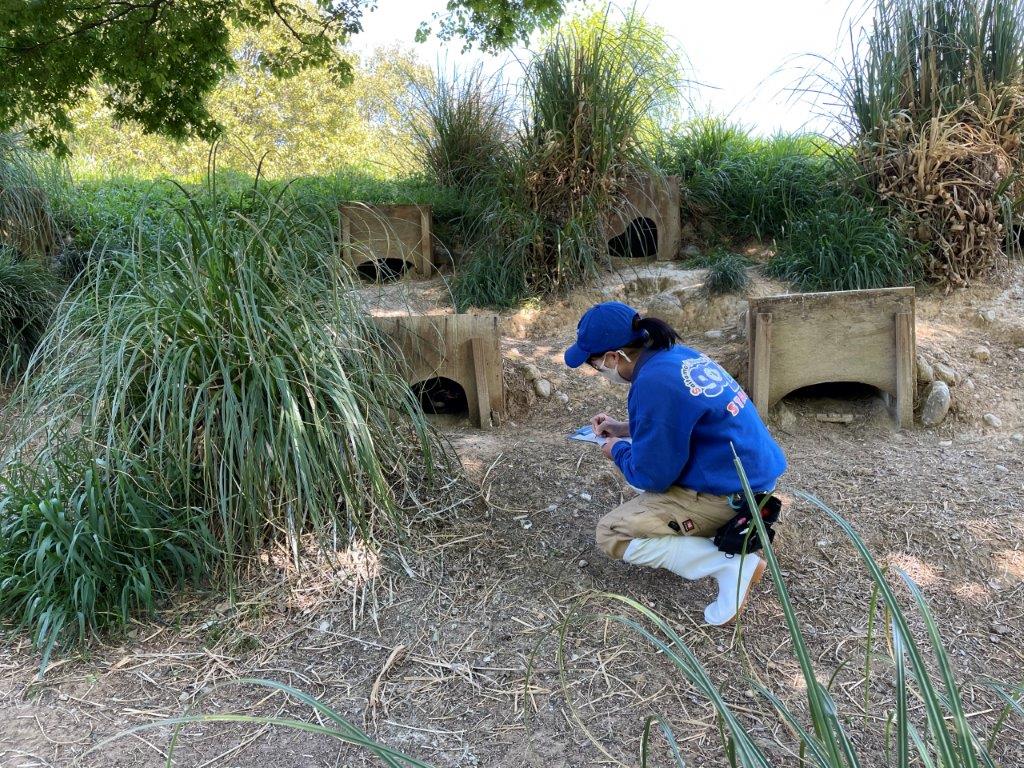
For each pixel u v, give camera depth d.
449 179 7.59
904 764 1.32
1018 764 2.12
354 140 25.34
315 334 3.14
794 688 2.42
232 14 5.66
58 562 2.66
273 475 2.95
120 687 2.45
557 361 4.85
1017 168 5.21
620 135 5.60
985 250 5.06
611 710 2.34
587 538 3.21
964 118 5.21
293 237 3.37
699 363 2.50
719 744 2.19
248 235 3.18
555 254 5.54
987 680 1.57
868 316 4.06
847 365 4.13
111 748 2.20
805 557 3.10
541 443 3.95
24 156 6.05
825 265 5.11
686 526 2.57
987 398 4.24
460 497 3.42
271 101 23.39
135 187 7.44
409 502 3.32
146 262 3.30
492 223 5.85
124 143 18.59
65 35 4.93
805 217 5.73
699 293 5.29
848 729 2.23
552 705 2.36
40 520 2.79
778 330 4.09
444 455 3.55
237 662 2.57
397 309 5.29
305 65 6.21
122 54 5.00
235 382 2.98
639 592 2.88
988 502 3.40
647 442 2.45
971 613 2.78
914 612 2.79
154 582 2.79
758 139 7.21
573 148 5.47
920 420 4.16
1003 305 4.95
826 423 4.24
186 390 2.99
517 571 3.01
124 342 2.85
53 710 2.35
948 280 5.09
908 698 2.37
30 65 4.80
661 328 2.53
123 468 2.77
